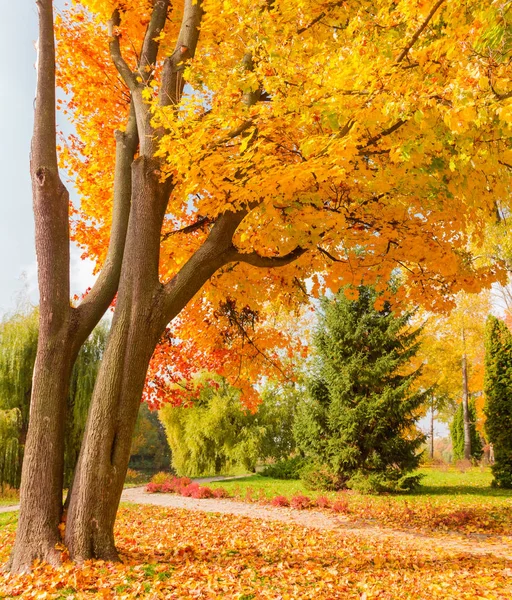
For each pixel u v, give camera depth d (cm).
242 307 786
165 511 1080
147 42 671
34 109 591
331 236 607
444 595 458
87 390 1758
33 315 1850
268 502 1240
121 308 550
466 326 2155
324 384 1520
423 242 627
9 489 1550
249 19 477
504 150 405
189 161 468
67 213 588
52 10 605
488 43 349
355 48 403
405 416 1425
